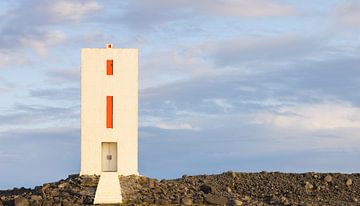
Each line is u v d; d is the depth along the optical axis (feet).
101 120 171.73
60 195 157.58
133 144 172.35
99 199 151.33
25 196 160.97
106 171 173.68
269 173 180.45
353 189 166.91
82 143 171.53
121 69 172.14
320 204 155.94
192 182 172.14
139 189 161.48
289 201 157.38
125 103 172.14
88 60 171.53
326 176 173.17
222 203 153.48
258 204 153.17
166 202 151.12
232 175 177.78
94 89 171.53
